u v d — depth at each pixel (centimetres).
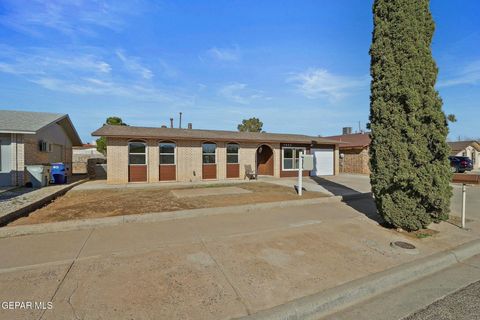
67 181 1503
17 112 1609
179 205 791
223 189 1187
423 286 360
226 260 400
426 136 537
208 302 292
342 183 1479
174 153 1562
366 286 337
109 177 1404
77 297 295
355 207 809
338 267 386
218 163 1684
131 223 594
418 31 546
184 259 401
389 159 564
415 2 548
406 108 544
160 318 264
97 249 434
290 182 1530
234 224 592
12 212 627
